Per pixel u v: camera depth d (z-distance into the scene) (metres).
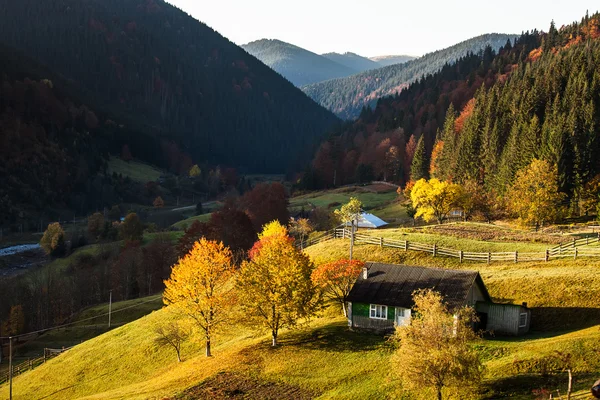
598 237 79.56
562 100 145.12
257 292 53.41
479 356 43.03
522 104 151.12
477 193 118.75
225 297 56.72
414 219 129.38
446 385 35.06
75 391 57.88
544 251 72.31
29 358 86.44
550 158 112.69
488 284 59.44
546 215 97.56
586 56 171.75
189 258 58.25
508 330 49.25
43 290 113.88
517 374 38.69
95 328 96.56
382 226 128.75
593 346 39.72
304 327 57.28
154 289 122.62
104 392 53.78
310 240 95.38
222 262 57.56
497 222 111.25
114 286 120.31
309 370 46.62
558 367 38.34
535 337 47.38
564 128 119.12
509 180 121.62
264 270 53.97
